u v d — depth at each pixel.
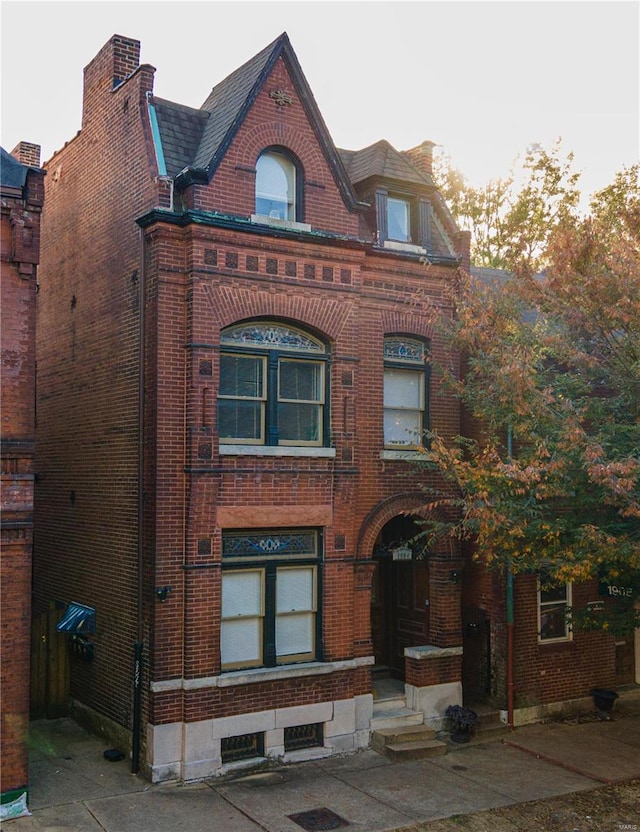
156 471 13.54
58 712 16.56
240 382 14.48
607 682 18.19
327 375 15.28
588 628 14.12
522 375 12.36
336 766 14.25
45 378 18.50
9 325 12.05
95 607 15.61
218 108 15.67
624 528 12.84
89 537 15.98
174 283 13.87
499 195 33.59
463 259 17.22
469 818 12.16
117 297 15.37
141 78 15.10
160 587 13.41
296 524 14.56
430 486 16.41
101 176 16.31
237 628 14.23
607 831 11.80
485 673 16.84
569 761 14.60
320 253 15.04
